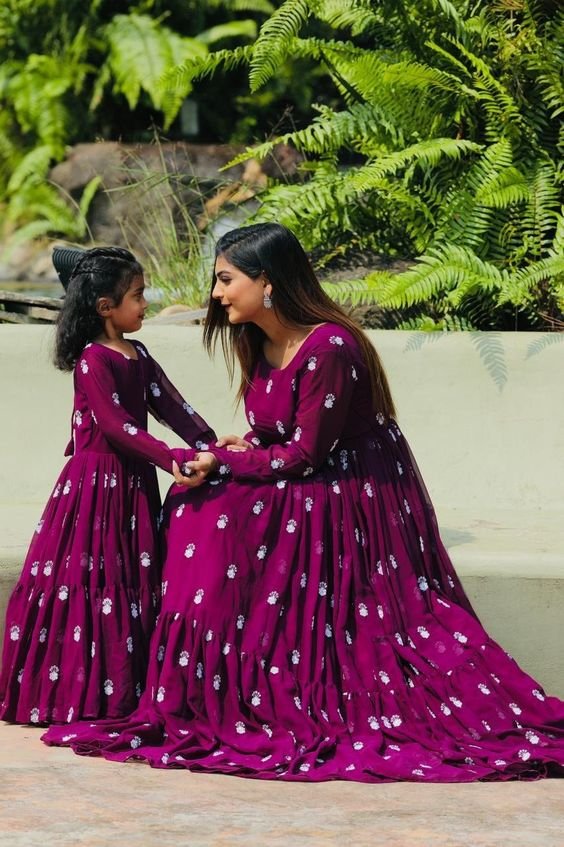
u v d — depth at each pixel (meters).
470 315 5.50
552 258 5.10
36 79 12.62
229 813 2.87
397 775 3.16
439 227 5.49
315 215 5.77
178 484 3.61
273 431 3.68
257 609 3.46
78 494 3.67
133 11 12.70
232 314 3.66
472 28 5.73
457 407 5.01
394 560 3.59
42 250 11.55
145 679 3.62
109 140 12.82
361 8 5.93
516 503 4.98
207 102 12.55
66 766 3.23
